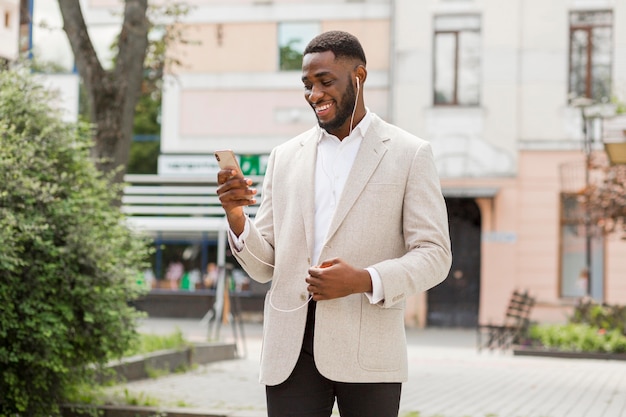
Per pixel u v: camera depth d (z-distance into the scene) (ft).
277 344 12.09
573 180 81.20
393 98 84.43
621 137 49.65
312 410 12.06
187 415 26.89
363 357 11.85
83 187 27.43
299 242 12.22
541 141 82.38
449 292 83.35
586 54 82.43
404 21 84.48
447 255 11.95
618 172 60.03
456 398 33.96
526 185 82.43
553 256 81.35
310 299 12.06
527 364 49.55
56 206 25.41
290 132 88.53
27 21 36.45
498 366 48.03
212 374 38.78
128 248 28.66
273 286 12.32
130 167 88.79
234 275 84.89
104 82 39.45
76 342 25.82
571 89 82.58
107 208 28.02
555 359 54.34
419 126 84.07
